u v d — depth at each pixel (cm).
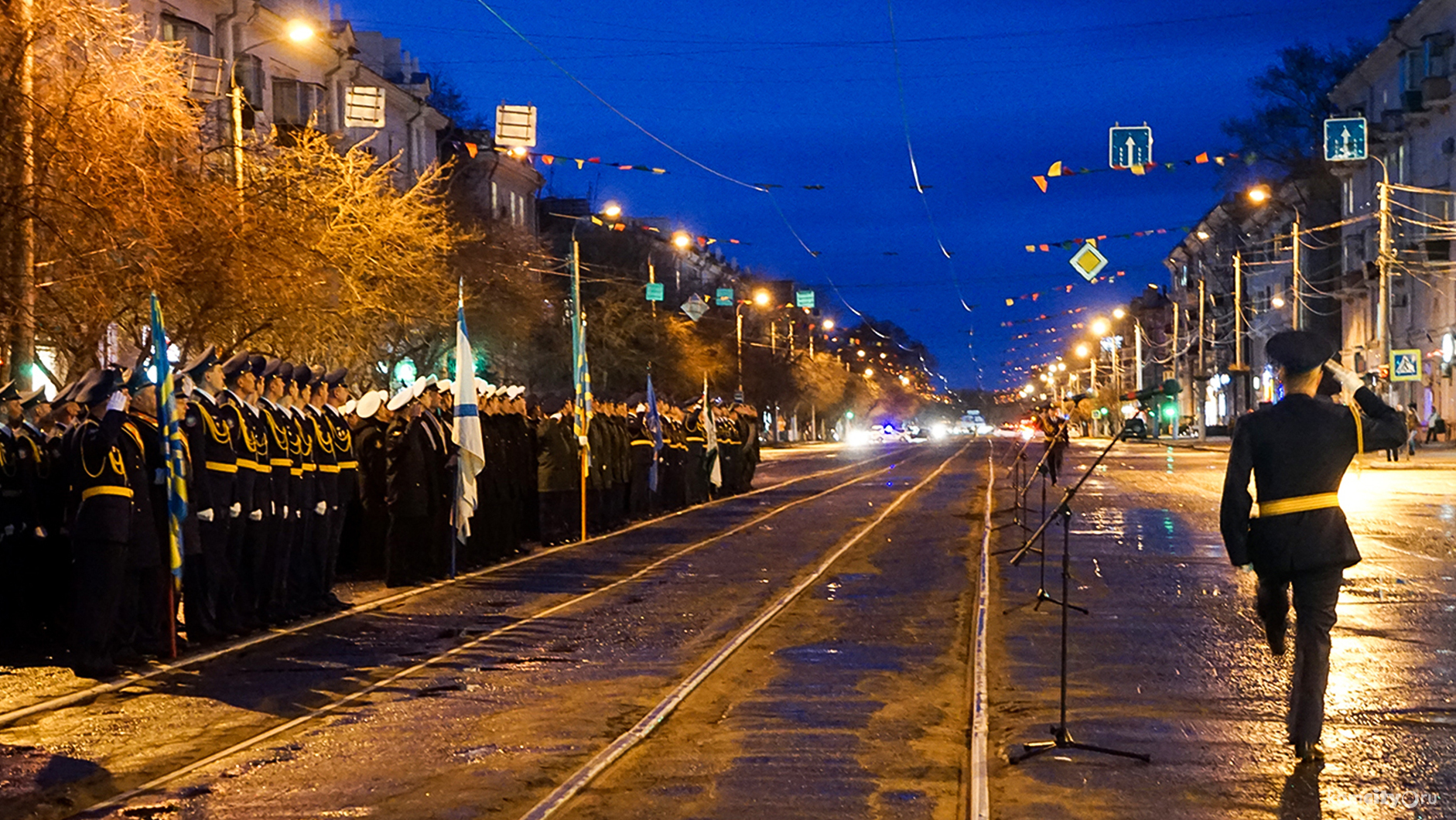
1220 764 743
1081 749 769
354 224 2234
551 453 2088
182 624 1226
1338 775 719
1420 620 1227
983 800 670
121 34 1667
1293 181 7300
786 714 892
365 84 4659
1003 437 15275
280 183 2005
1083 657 1067
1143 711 876
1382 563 1662
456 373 1664
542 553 1970
